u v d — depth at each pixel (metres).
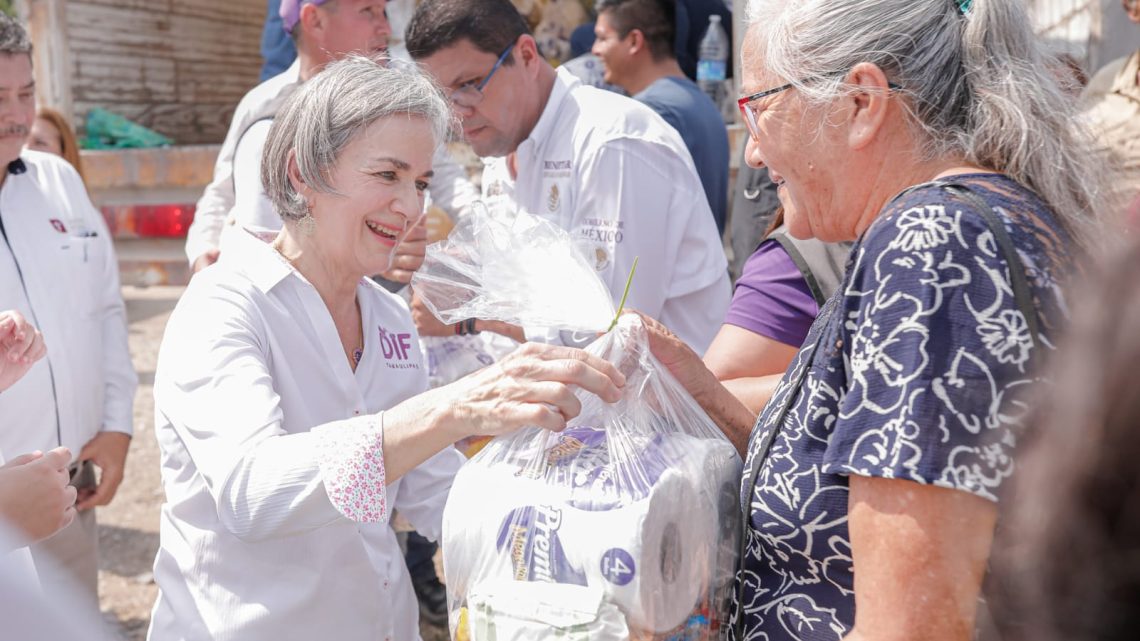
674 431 1.65
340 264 1.88
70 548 2.99
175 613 1.84
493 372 1.54
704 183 3.64
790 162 1.41
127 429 3.18
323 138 1.77
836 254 2.12
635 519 1.40
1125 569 0.66
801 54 1.34
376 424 1.57
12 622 0.70
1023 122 1.24
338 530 1.81
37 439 2.85
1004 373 1.10
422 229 2.82
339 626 1.83
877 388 1.16
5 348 2.11
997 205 1.18
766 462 1.37
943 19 1.30
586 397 1.67
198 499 1.79
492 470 1.55
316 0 3.22
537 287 1.72
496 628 1.43
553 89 2.84
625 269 2.65
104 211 6.28
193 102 10.00
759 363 2.20
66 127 4.16
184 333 1.77
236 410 1.65
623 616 1.40
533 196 2.87
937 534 1.10
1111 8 4.66
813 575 1.36
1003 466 1.08
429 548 3.63
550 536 1.44
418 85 1.85
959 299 1.13
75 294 2.99
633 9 4.20
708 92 5.07
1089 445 0.67
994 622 0.77
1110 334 0.69
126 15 9.09
